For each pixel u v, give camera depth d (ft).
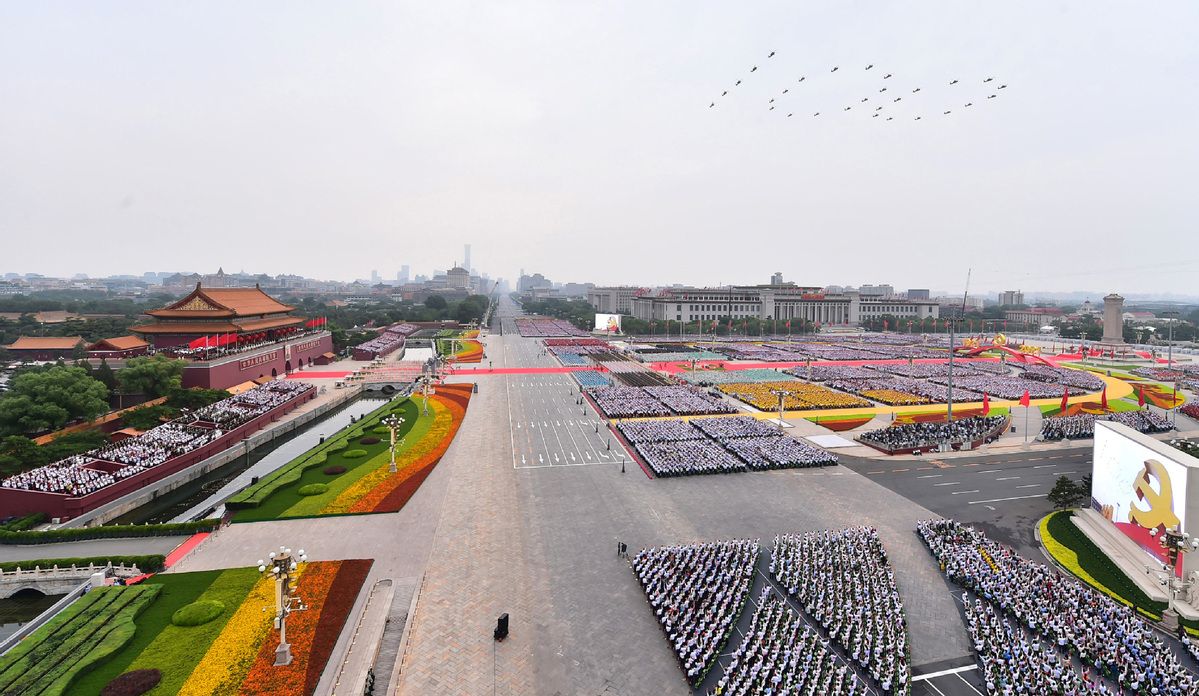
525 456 271.90
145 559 162.91
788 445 281.54
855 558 169.99
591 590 154.30
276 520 196.54
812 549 175.32
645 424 323.16
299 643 128.57
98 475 219.41
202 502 233.96
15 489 200.95
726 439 292.40
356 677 119.24
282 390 389.39
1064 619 139.64
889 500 221.66
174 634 131.64
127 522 212.64
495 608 145.28
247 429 304.91
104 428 298.76
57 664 118.11
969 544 179.83
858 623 138.51
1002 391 438.81
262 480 229.04
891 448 281.95
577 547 178.81
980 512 212.02
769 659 126.82
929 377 508.53
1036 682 118.93
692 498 220.23
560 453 277.03
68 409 283.18
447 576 160.56
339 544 178.81
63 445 251.80
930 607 149.69
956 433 298.35
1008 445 298.76
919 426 305.32
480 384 471.21
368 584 155.63
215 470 271.49
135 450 250.57
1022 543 188.14
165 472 239.50
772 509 210.79
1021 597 147.64
